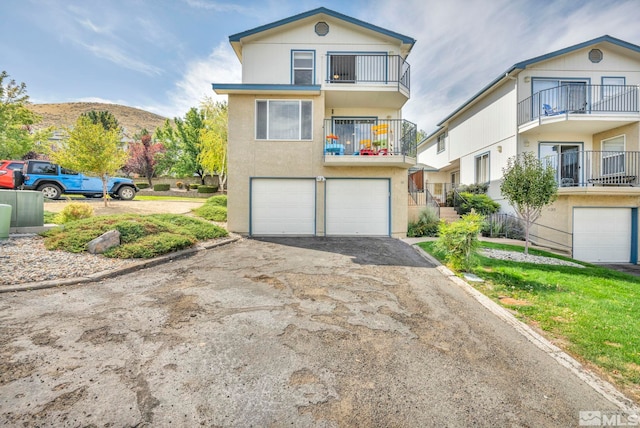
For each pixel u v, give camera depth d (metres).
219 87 11.66
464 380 3.02
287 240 11.23
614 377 3.13
